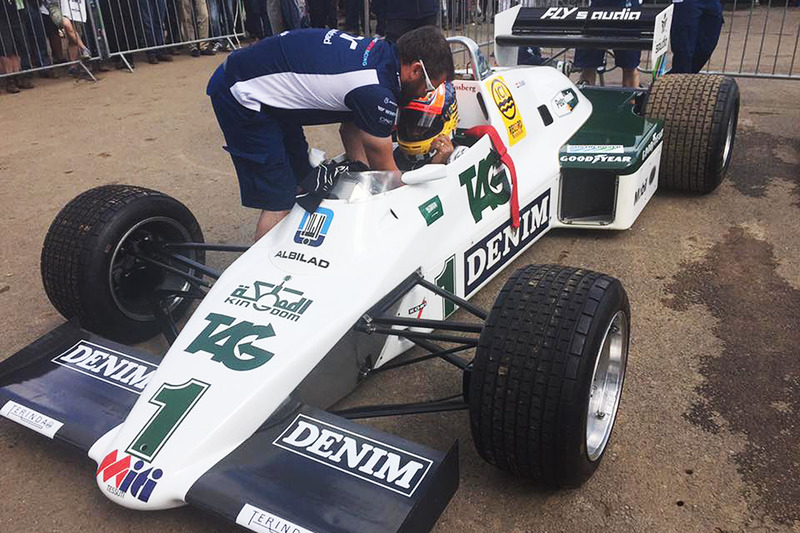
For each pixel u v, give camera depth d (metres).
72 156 6.82
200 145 6.93
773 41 10.89
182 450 2.28
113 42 10.29
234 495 2.15
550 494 2.63
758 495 2.59
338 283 2.81
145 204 3.54
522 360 2.31
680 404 3.07
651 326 3.64
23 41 9.27
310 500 2.11
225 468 2.26
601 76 6.99
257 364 2.49
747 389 3.15
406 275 3.03
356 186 3.00
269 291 2.82
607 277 2.51
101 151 6.92
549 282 2.47
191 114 7.99
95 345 2.96
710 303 3.83
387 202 3.04
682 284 4.03
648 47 5.05
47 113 8.36
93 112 8.30
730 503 2.56
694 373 3.27
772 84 8.30
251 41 12.16
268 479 2.20
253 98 3.29
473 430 2.42
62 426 2.53
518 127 4.11
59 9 9.55
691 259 4.29
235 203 5.51
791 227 4.65
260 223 3.72
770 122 6.81
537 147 4.28
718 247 4.43
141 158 6.66
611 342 2.70
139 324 3.62
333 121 3.46
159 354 3.59
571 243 4.55
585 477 2.53
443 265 3.32
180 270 3.63
